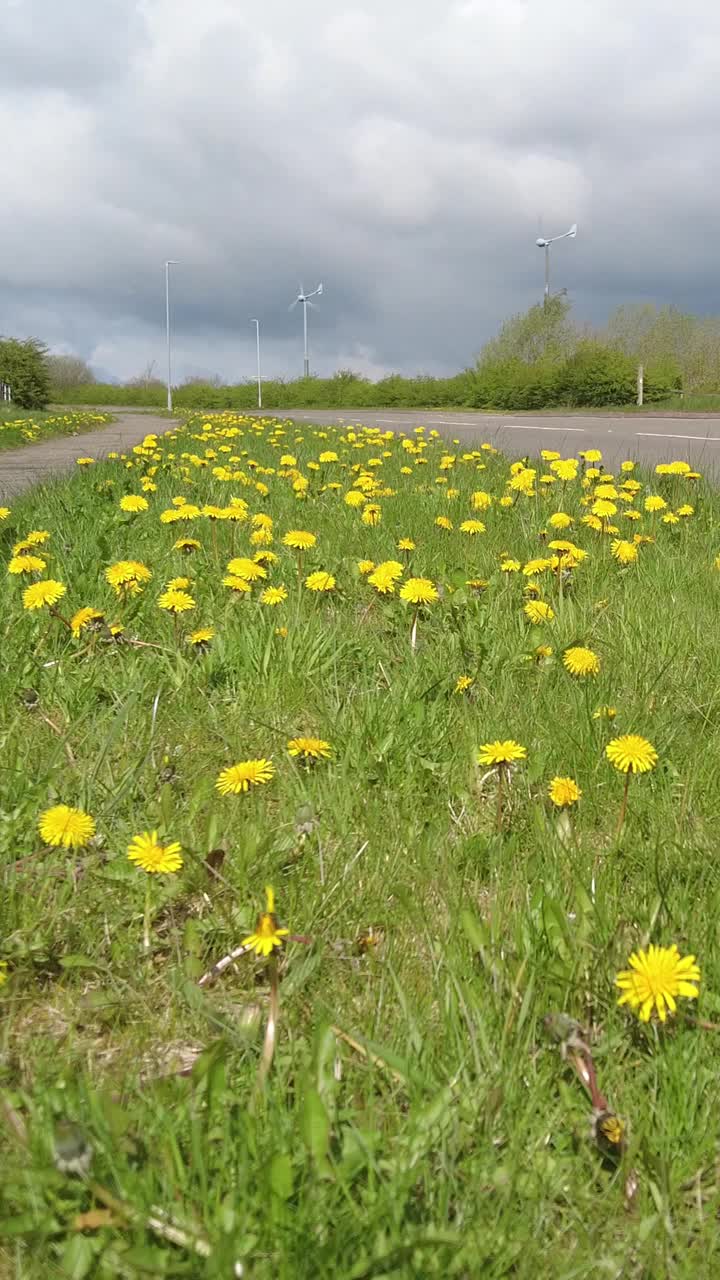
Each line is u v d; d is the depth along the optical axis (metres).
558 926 1.84
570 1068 1.62
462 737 2.94
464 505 7.21
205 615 3.98
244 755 2.88
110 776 2.66
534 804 2.54
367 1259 1.20
